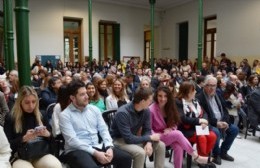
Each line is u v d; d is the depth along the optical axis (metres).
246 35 11.92
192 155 2.84
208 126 3.10
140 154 2.43
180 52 15.91
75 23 14.07
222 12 13.07
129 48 15.69
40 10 12.66
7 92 3.82
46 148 2.17
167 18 16.47
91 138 2.39
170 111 2.92
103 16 14.52
